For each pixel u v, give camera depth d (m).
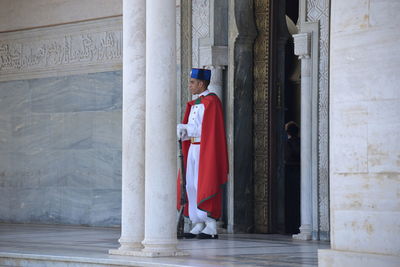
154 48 15.27
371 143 11.88
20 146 28.53
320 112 20.58
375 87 11.87
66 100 27.33
